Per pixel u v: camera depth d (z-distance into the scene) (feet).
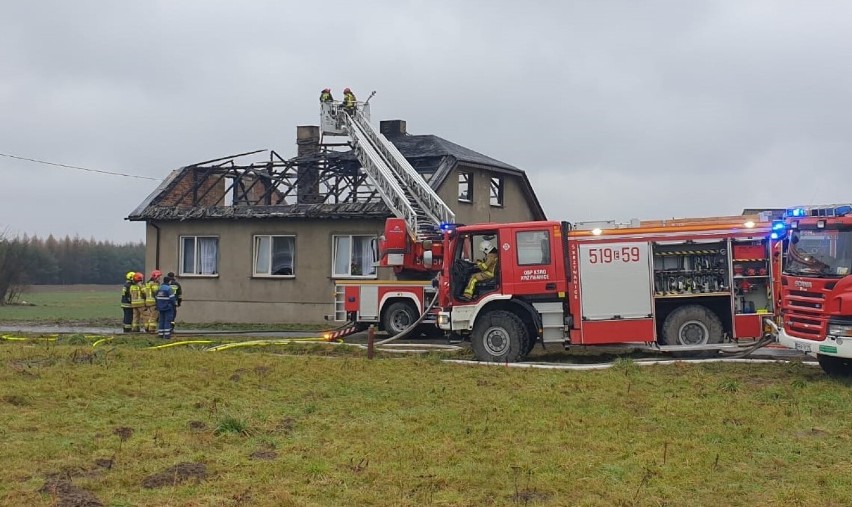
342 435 28.55
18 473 23.09
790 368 42.83
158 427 29.22
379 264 64.69
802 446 26.96
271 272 83.61
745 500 21.66
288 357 48.75
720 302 46.26
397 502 21.33
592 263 46.42
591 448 26.78
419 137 91.04
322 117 88.74
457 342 59.47
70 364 44.34
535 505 21.11
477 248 48.16
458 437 28.14
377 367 44.16
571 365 45.62
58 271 271.49
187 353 50.34
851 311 36.73
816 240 39.29
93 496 21.35
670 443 27.25
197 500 21.18
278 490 22.07
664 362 44.86
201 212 85.76
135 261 295.28
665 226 46.39
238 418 30.48
